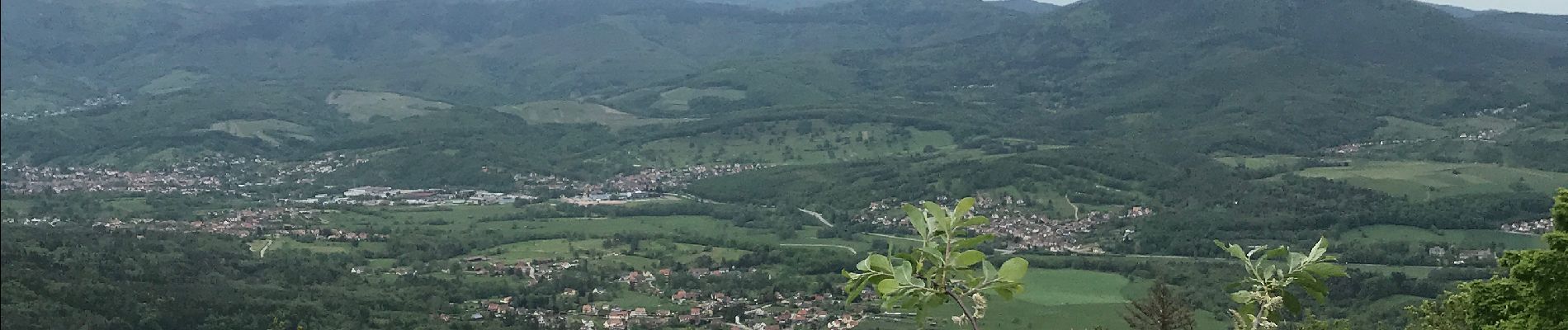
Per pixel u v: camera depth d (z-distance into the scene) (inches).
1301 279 500.1
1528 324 919.7
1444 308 1256.2
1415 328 1390.3
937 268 422.9
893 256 434.3
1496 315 991.0
